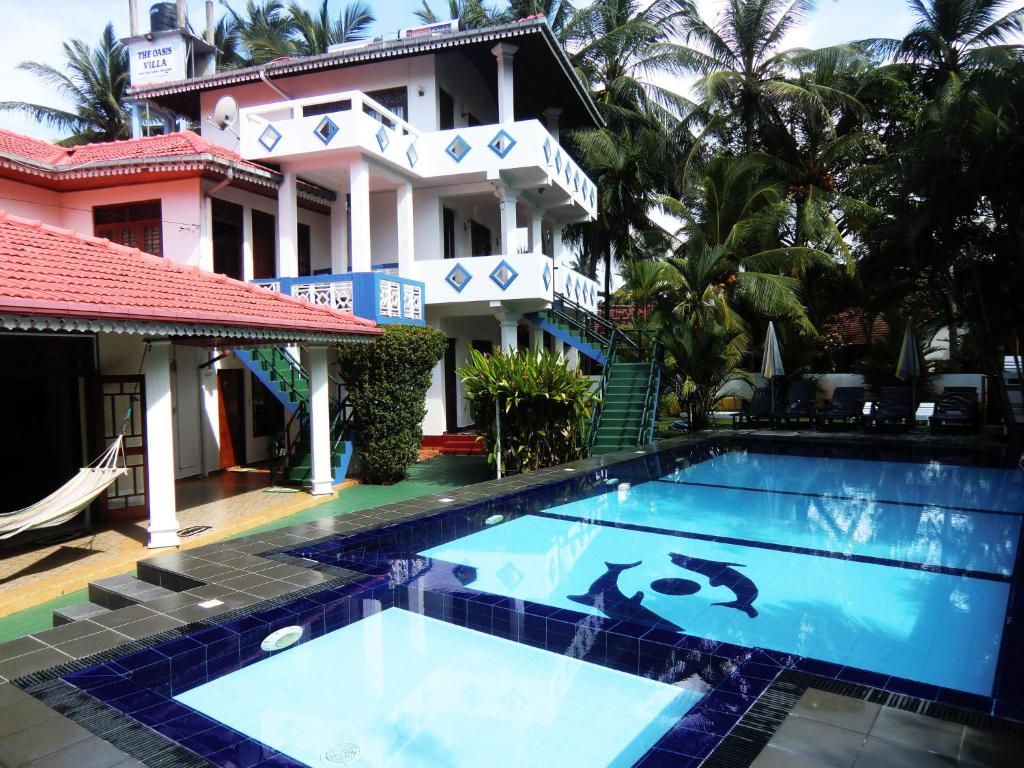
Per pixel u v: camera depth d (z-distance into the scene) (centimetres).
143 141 1555
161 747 348
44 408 970
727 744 332
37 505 727
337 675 457
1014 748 309
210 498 1128
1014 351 1650
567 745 375
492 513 910
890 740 318
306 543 723
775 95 2384
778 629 532
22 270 712
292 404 1316
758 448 1485
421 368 1302
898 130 2431
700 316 1898
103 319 681
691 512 950
